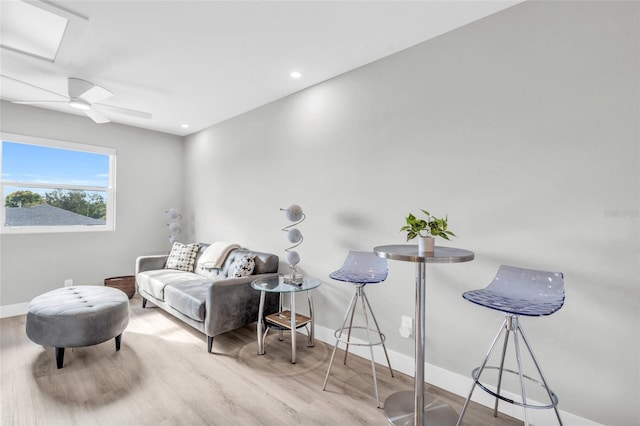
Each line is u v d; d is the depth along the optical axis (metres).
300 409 1.92
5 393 2.04
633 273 1.54
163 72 2.78
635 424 1.53
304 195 3.15
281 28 2.12
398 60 2.44
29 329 2.40
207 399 2.00
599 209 1.63
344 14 1.97
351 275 2.28
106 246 4.29
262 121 3.63
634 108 1.54
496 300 1.58
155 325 3.29
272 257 3.26
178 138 5.04
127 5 1.87
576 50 1.70
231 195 4.12
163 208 4.87
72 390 2.08
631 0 1.55
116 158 4.38
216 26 2.10
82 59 2.54
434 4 1.88
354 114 2.72
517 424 1.79
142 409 1.89
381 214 2.53
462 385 2.08
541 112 1.81
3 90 3.21
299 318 2.87
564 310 1.73
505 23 1.93
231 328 2.79
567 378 1.71
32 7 1.99
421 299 1.77
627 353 1.55
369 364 2.51
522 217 1.87
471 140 2.07
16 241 3.60
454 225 2.14
